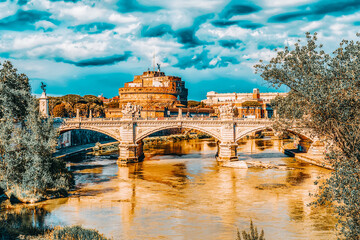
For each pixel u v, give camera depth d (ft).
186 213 195.21
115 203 212.64
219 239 156.87
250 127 377.09
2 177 209.26
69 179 247.70
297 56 122.62
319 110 106.93
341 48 111.04
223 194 235.81
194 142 604.90
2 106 217.56
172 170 322.55
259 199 223.10
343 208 97.55
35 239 137.90
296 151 420.36
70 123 343.87
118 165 348.38
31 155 211.00
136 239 155.94
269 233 163.84
